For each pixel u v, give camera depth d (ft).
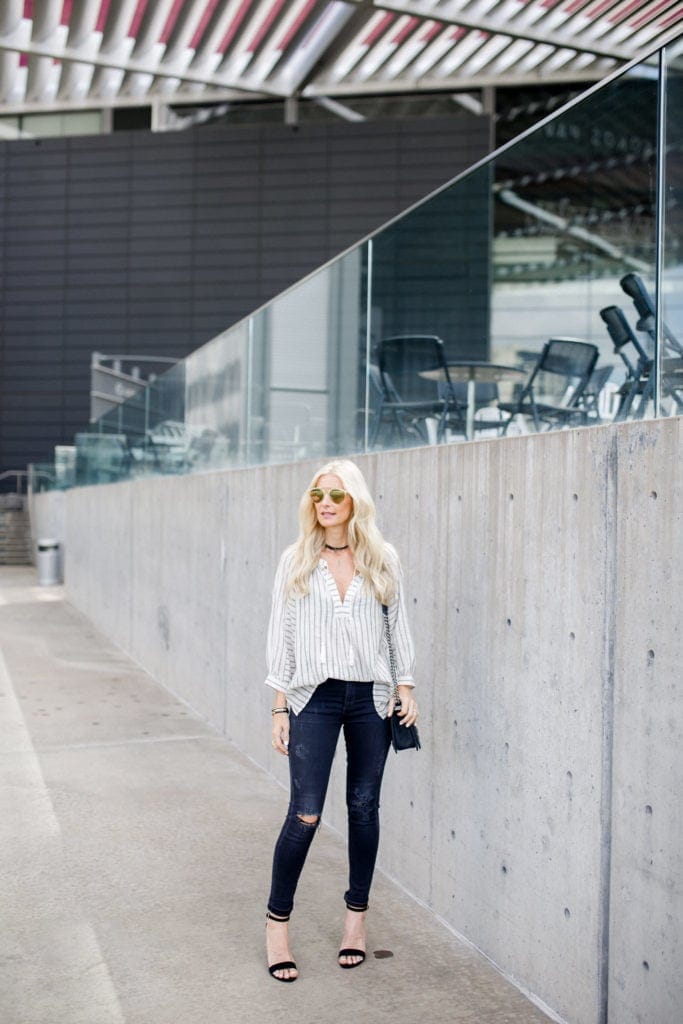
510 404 11.50
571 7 37.01
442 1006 9.70
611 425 8.94
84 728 22.34
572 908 9.37
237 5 44.57
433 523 12.48
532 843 10.07
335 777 15.65
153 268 95.40
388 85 56.18
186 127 95.40
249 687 20.17
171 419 28.86
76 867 13.42
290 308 18.71
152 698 26.35
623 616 8.70
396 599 10.18
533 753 10.09
